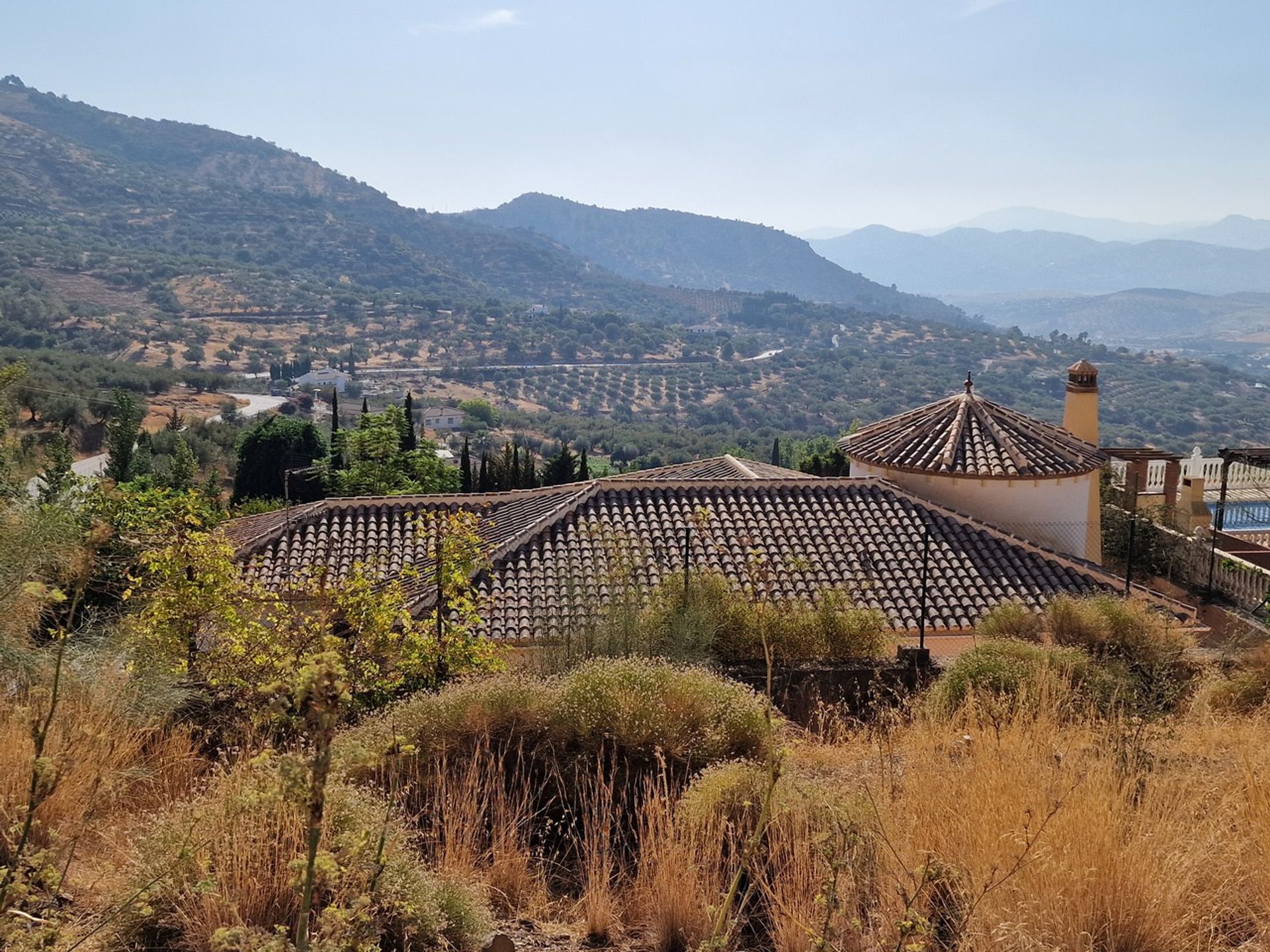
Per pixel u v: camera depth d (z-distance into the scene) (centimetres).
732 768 714
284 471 4178
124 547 1234
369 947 402
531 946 573
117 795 643
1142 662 1288
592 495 1911
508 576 1658
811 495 1936
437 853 652
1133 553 2125
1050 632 1427
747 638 1370
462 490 3859
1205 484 2909
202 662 1035
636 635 1273
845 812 603
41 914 484
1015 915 490
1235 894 528
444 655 1171
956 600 1675
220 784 615
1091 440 2327
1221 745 830
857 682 1254
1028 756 657
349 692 314
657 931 576
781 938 532
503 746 806
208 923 493
